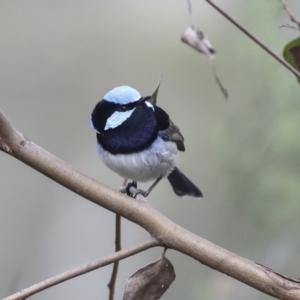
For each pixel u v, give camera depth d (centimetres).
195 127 1512
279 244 1007
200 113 1535
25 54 1744
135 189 799
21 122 1675
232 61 1320
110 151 773
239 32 1165
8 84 1706
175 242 456
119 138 765
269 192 1028
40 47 1753
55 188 1738
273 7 1013
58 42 1766
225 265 448
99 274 1636
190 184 981
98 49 1752
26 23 1780
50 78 1727
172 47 1686
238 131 1079
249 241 1067
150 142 771
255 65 1055
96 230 1688
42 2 1816
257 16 1035
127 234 1667
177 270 1305
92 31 1775
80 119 1700
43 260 1614
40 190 1727
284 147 1007
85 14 1809
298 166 1016
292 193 1008
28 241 1633
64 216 1709
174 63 1645
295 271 969
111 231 1700
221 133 1093
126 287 459
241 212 1070
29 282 1551
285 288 437
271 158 1040
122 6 1808
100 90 1705
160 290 464
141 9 1805
